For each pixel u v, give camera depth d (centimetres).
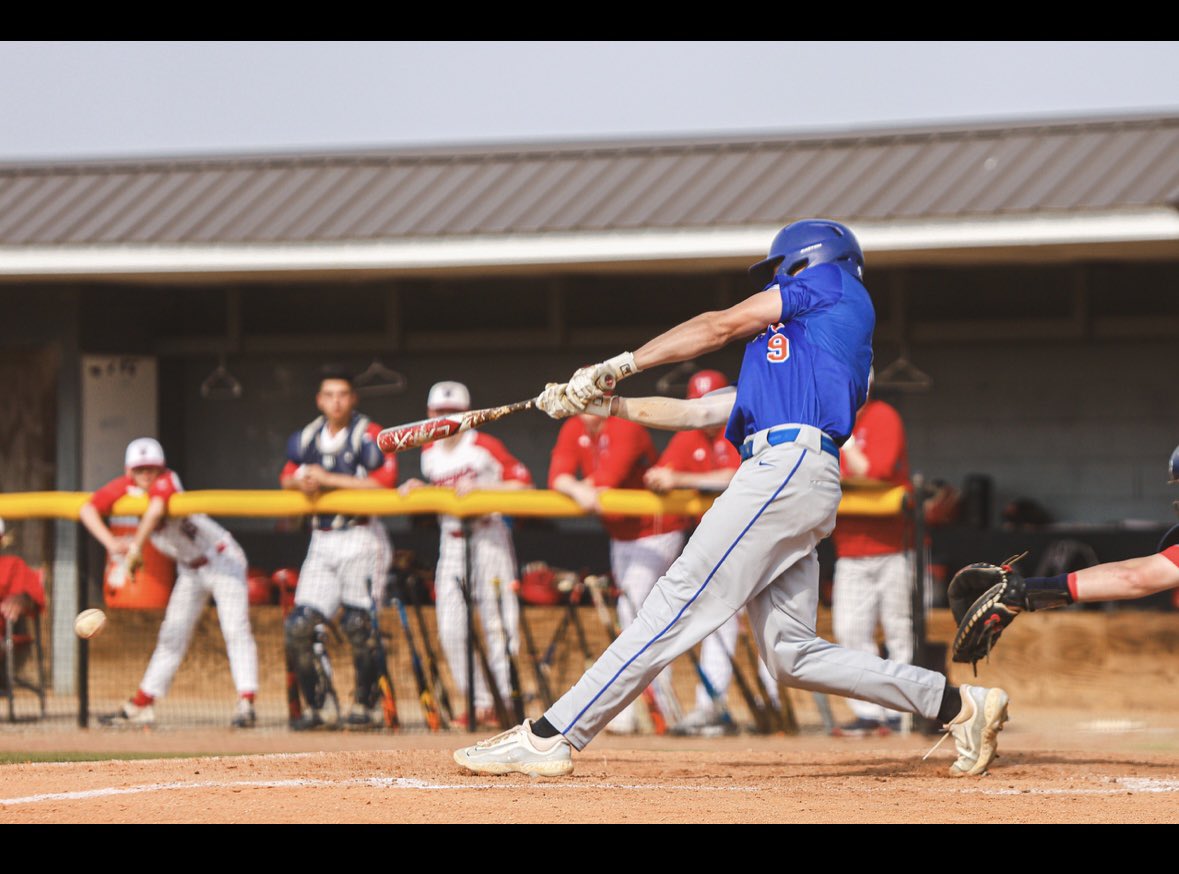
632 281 4312
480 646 2833
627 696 1642
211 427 4559
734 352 4322
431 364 4484
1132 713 3422
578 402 1628
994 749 1723
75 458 4125
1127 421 4112
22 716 3244
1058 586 1627
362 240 3784
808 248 1656
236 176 4166
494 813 1387
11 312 4188
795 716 3075
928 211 3484
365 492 2961
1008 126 3797
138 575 3262
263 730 2947
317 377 4519
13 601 3300
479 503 2920
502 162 4062
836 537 2892
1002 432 4188
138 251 3878
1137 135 3656
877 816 1385
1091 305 4069
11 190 4194
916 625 2783
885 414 2872
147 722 3022
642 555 2928
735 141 3984
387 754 1991
